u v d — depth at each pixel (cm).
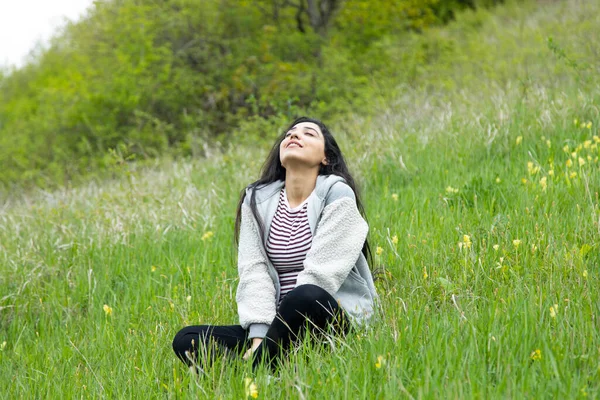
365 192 651
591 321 308
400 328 323
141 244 602
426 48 1456
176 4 1534
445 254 428
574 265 378
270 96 1362
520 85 867
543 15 1614
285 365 314
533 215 470
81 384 354
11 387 365
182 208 660
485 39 1520
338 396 276
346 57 1430
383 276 415
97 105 1473
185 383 324
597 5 1445
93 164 1302
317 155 364
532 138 675
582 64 862
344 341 329
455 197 543
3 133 1744
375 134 823
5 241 699
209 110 1475
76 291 527
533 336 294
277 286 360
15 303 522
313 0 1627
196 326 350
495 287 376
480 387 263
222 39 1578
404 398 266
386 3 1579
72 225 692
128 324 436
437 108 921
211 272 503
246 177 794
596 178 512
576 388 255
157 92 1472
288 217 364
